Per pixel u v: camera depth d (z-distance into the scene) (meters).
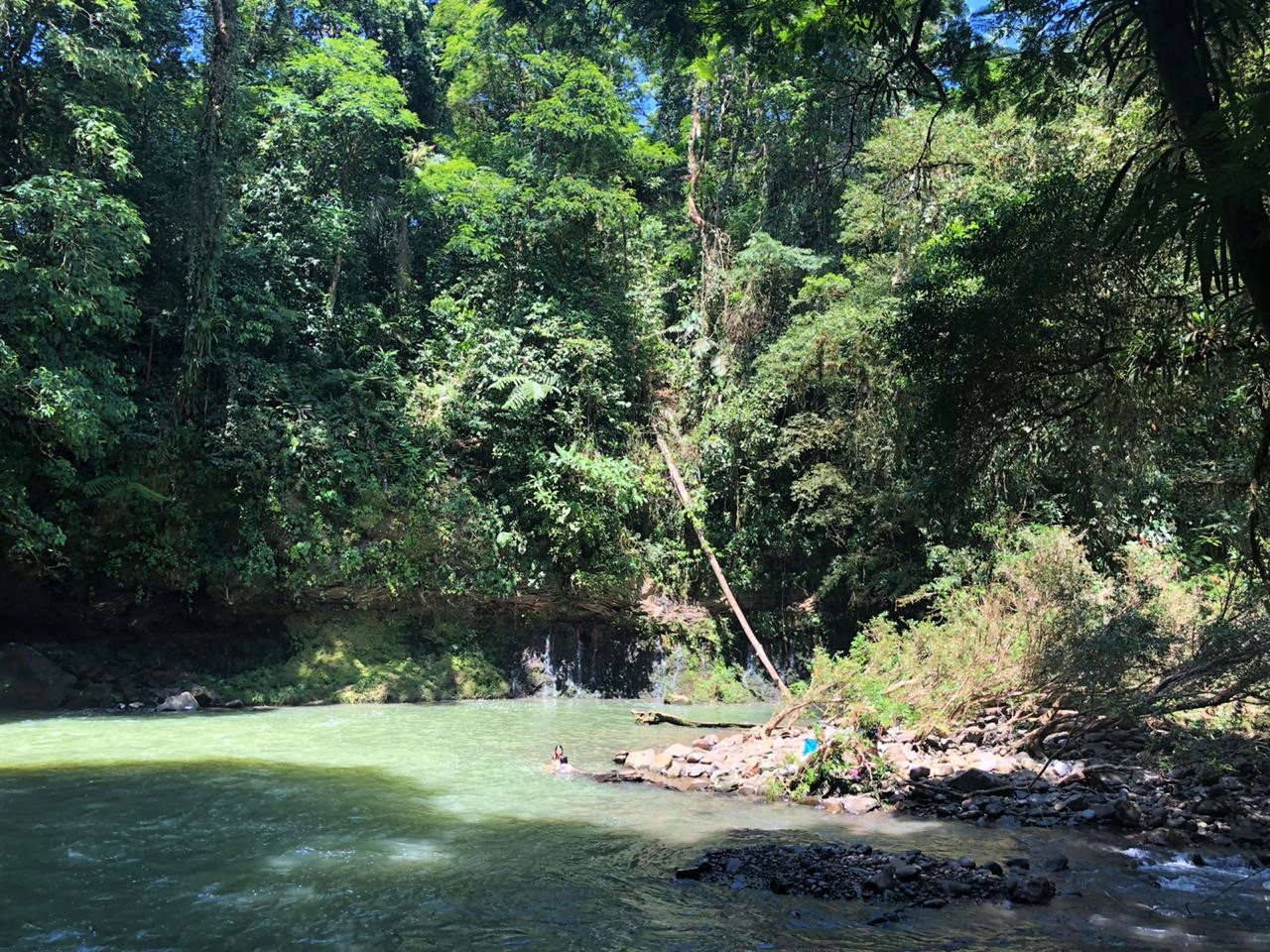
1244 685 10.98
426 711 18.75
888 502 21.47
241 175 21.75
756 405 24.23
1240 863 7.91
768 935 6.08
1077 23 7.86
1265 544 10.77
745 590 24.22
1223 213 3.74
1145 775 10.92
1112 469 9.15
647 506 24.02
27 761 12.08
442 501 21.47
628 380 25.47
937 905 6.69
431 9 31.84
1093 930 6.18
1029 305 6.42
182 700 17.94
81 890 6.90
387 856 8.02
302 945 5.87
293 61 24.42
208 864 7.66
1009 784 10.70
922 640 14.84
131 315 17.36
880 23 8.85
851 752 11.50
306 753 13.20
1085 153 14.92
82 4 18.38
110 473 18.25
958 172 21.05
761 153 29.36
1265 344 5.50
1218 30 5.09
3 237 15.80
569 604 22.92
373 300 24.98
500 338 23.00
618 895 6.96
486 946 5.88
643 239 27.92
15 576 17.66
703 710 20.73
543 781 11.51
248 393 20.12
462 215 25.83
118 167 17.19
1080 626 12.52
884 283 21.88
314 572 19.97
